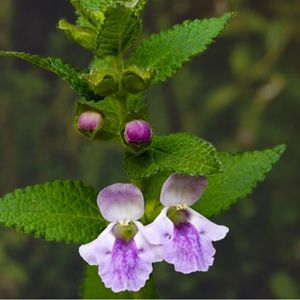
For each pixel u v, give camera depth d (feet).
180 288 2.57
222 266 2.61
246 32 2.65
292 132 2.66
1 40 2.75
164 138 1.01
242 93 2.68
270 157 1.12
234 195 1.11
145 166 1.00
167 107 2.69
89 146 2.72
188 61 1.06
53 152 2.74
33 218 1.06
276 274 2.62
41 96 2.77
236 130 2.68
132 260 0.97
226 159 1.12
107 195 1.00
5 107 2.76
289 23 2.60
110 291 1.16
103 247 0.98
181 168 0.97
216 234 0.99
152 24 2.56
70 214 1.07
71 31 1.04
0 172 2.74
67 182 1.08
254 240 2.64
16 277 2.58
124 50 1.02
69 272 2.62
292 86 2.64
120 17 0.99
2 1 2.73
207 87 2.71
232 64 2.69
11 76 2.77
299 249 2.63
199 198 1.07
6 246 2.61
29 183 2.75
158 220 0.98
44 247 2.62
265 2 2.60
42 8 2.72
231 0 2.56
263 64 2.65
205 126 2.69
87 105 1.02
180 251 0.97
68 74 1.01
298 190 2.65
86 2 1.08
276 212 2.64
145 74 1.00
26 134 2.76
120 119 1.03
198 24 1.07
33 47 2.75
